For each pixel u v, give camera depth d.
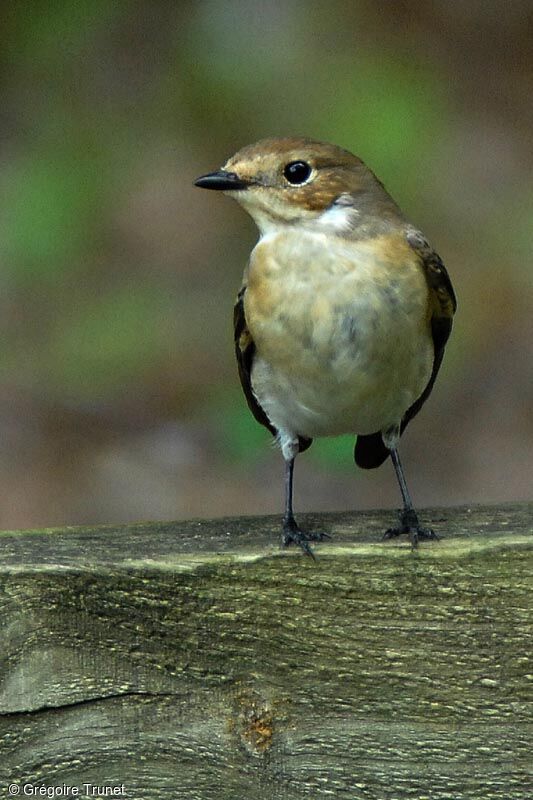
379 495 12.56
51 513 12.09
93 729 5.26
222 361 13.92
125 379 13.90
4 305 14.63
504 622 5.32
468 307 14.96
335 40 17.20
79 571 5.23
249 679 5.32
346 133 15.35
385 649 5.33
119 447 13.02
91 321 14.48
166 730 5.28
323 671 5.32
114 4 17.17
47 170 15.39
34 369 14.04
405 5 18.34
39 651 5.23
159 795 5.29
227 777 5.29
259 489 12.52
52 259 14.86
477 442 13.41
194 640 5.29
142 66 17.00
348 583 5.32
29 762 5.24
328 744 5.32
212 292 14.94
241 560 5.30
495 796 5.32
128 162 16.14
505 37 18.81
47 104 16.48
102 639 5.26
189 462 12.68
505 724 5.32
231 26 17.11
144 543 5.64
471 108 17.75
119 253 15.30
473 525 5.83
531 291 15.12
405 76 16.33
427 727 5.32
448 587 5.32
